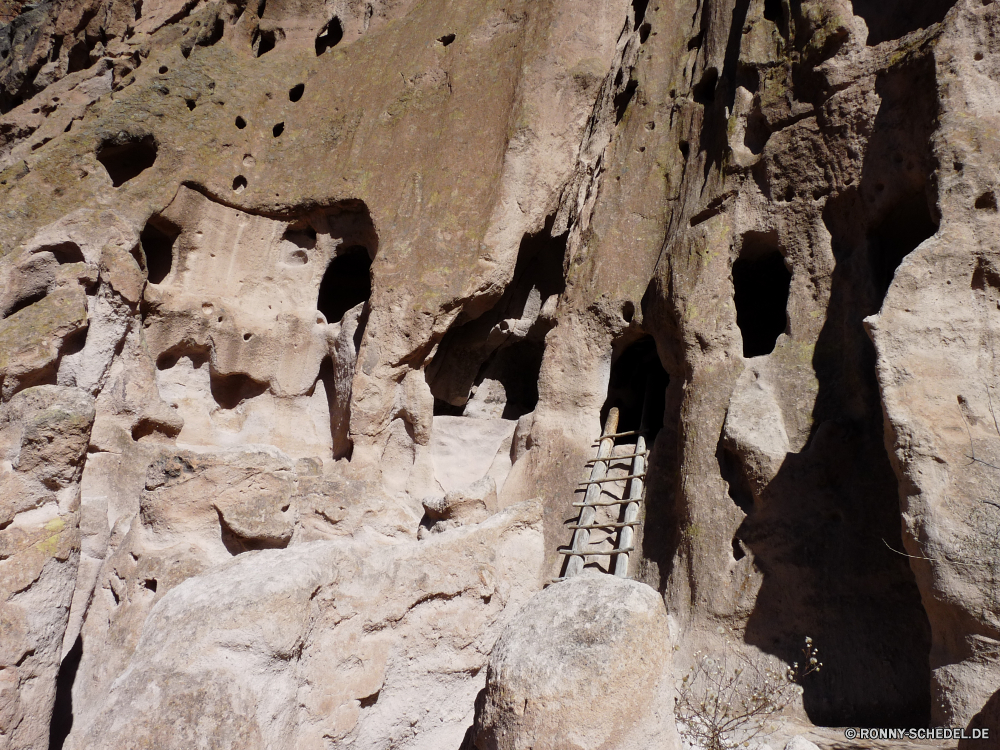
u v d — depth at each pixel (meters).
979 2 7.33
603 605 4.10
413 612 5.64
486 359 12.38
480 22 12.23
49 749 5.15
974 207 6.61
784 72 8.85
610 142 11.02
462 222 10.91
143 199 10.85
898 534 7.02
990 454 5.75
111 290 9.81
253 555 5.04
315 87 12.85
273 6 13.60
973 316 6.29
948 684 5.50
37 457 5.09
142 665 4.11
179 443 10.61
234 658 4.23
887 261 8.11
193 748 3.84
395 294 10.70
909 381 6.17
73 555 5.06
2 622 4.64
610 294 9.80
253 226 11.74
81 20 16.62
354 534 8.33
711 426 8.20
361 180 11.64
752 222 8.78
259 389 11.43
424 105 11.98
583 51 11.55
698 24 10.66
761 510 7.54
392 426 10.71
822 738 6.04
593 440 9.50
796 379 7.97
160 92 11.84
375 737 5.22
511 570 6.72
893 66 7.88
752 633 7.23
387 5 13.37
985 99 6.98
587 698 3.76
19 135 14.95
